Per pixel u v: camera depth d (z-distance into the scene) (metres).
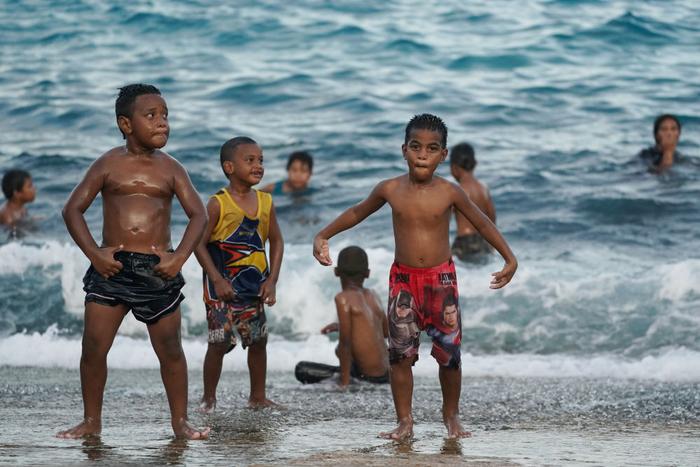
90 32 52.53
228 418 14.14
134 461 10.42
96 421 12.34
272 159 36.81
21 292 24.50
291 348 21.52
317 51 48.19
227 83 45.12
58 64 48.72
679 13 51.28
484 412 14.59
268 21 51.88
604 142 37.50
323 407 15.29
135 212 11.82
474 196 28.11
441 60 46.59
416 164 12.62
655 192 31.86
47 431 12.60
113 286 11.79
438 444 11.88
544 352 20.80
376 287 23.95
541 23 50.50
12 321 23.59
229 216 15.62
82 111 42.94
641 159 34.88
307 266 24.72
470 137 38.28
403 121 40.22
